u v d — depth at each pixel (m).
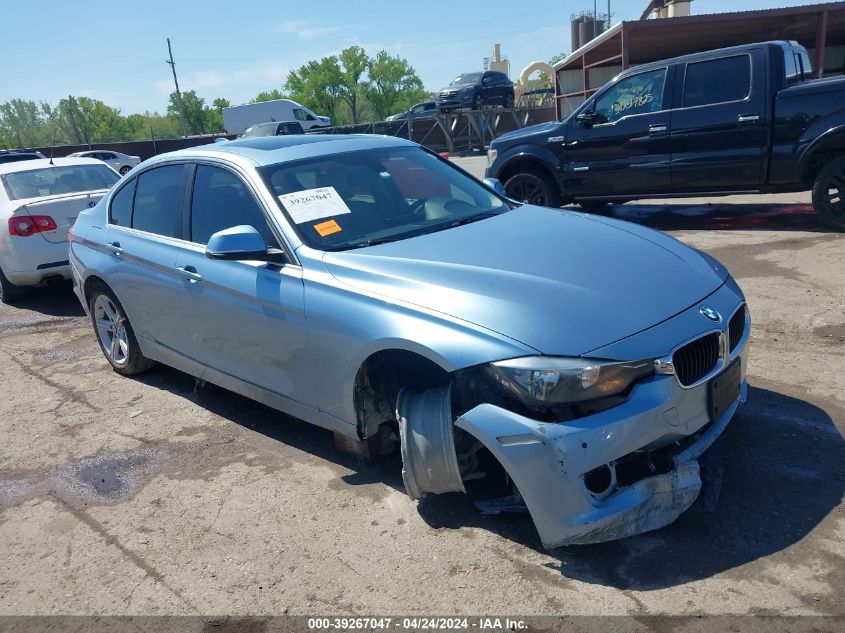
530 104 41.38
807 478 3.26
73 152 44.38
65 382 5.59
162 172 4.74
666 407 2.76
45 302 8.33
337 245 3.65
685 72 8.32
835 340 4.84
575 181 9.30
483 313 2.93
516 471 2.73
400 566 2.97
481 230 3.77
